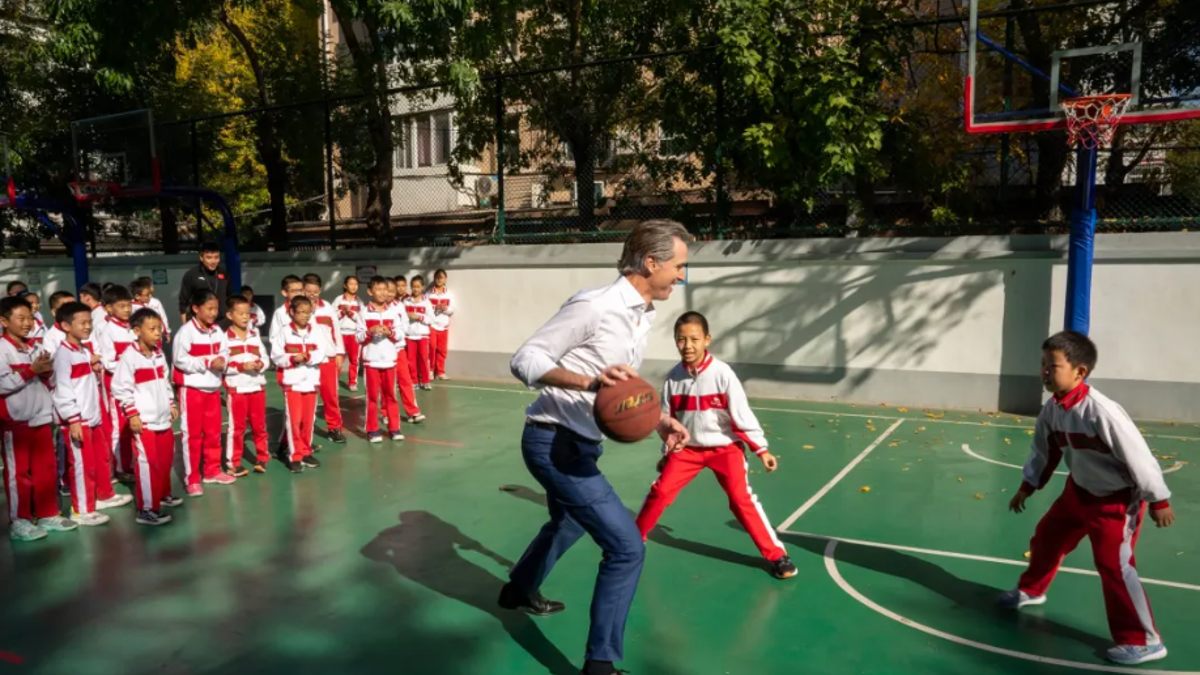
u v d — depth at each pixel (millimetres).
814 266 10086
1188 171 9312
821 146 9523
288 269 14102
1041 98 8891
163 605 4500
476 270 12391
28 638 4113
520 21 14062
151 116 12227
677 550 5242
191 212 17891
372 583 4785
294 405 7293
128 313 7168
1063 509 4031
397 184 15094
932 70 10172
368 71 12711
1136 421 8602
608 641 3521
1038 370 9047
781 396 10383
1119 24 8703
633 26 12859
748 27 9648
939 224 10070
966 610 4324
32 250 18656
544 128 12328
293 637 4102
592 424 3566
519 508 6211
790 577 4770
